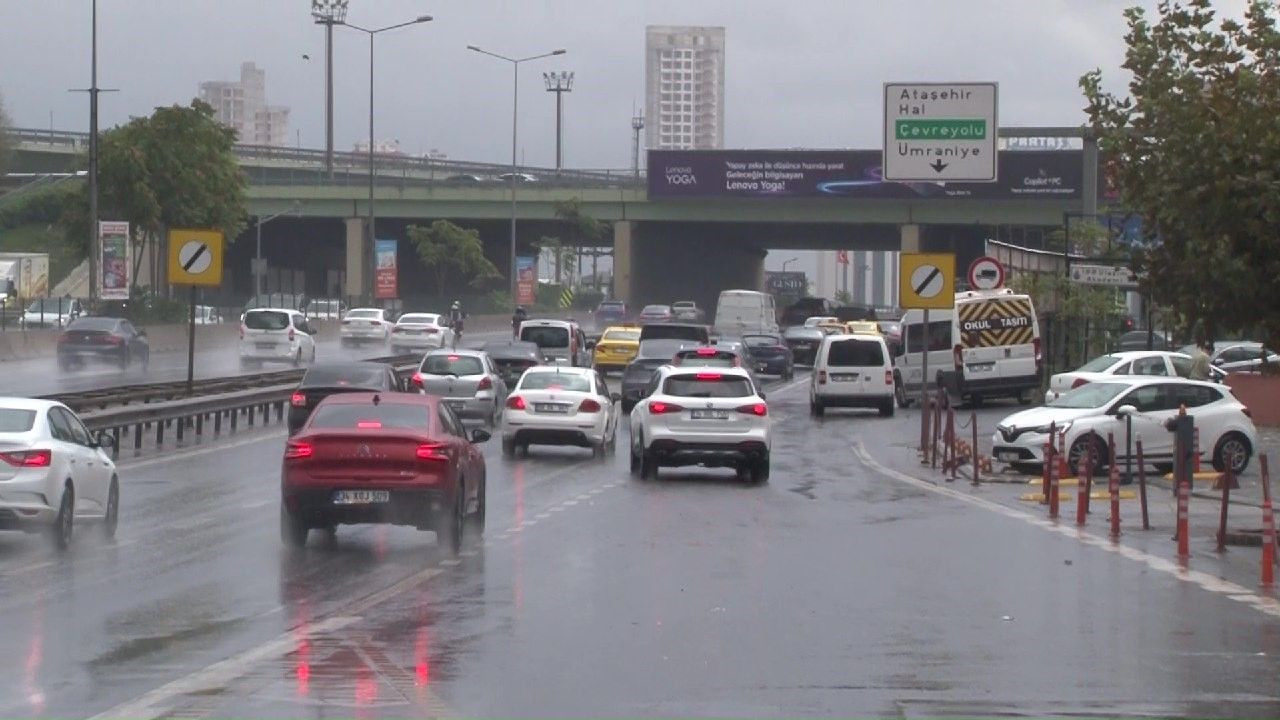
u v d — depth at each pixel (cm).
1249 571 2302
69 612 1873
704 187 12212
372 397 2569
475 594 2025
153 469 3922
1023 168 11331
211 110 10388
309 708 1371
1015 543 2628
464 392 5350
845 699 1423
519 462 4309
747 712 1366
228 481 3634
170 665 1556
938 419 4369
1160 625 1828
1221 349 6975
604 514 3047
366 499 2420
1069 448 3947
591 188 12788
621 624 1806
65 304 10094
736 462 3759
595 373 4688
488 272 15138
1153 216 2623
